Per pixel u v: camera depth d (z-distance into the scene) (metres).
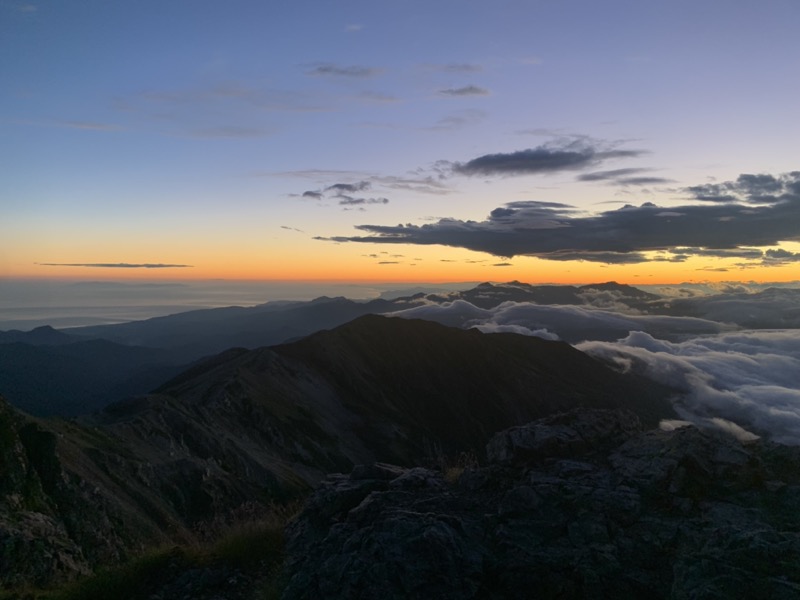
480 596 9.76
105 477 38.44
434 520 11.07
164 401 68.50
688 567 9.23
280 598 10.45
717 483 11.47
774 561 8.89
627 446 13.35
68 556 19.27
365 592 9.74
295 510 15.90
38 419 43.41
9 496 25.59
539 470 12.80
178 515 41.84
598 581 9.55
